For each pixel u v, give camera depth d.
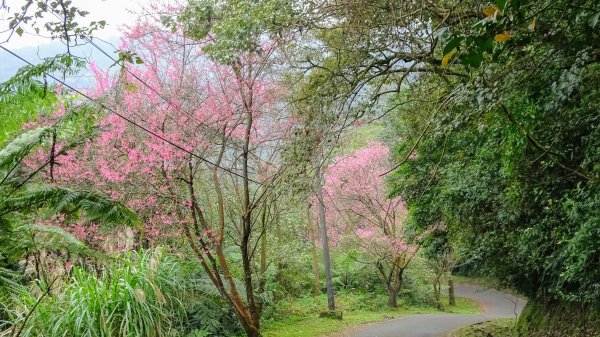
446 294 27.08
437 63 5.32
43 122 6.79
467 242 10.33
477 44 2.82
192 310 9.21
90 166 7.45
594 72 4.24
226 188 10.03
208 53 6.79
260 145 8.92
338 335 12.85
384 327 14.30
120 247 7.79
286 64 7.07
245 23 5.84
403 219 19.22
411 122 8.01
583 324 8.74
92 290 5.99
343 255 22.09
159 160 7.82
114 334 5.94
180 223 8.00
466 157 9.12
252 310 8.71
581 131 5.47
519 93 4.57
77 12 3.78
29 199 4.46
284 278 17.62
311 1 5.69
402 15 5.03
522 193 7.18
